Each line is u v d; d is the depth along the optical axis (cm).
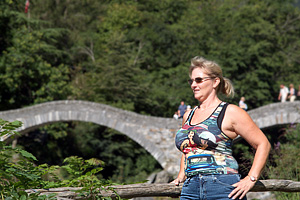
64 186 296
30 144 2823
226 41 3216
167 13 3784
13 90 2556
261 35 3198
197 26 3288
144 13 3725
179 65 3272
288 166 681
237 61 3023
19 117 2161
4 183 256
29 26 2817
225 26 3316
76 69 3466
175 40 3356
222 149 232
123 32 3531
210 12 3431
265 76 3131
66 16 3897
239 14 3347
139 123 2172
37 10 3762
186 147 239
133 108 3011
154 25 3441
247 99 3072
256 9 3375
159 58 3347
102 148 3091
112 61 3131
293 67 3394
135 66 3212
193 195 233
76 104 2206
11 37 2670
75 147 3131
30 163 304
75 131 3206
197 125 237
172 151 2120
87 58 3694
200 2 3772
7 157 262
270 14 3531
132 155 3084
